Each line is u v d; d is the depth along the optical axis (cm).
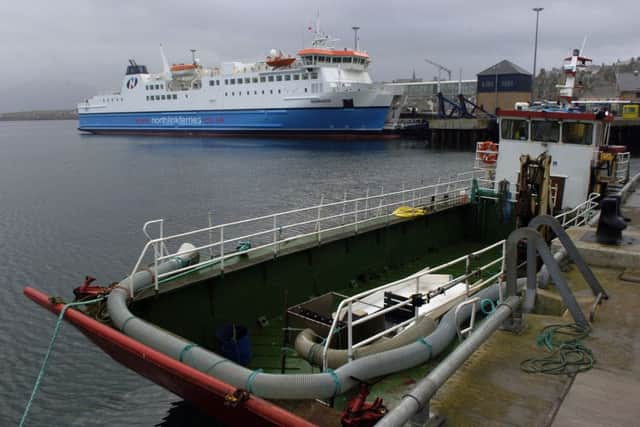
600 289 830
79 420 1181
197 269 1078
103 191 4588
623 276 921
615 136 8381
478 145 2155
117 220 3350
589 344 670
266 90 9081
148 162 6838
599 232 1059
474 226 1991
